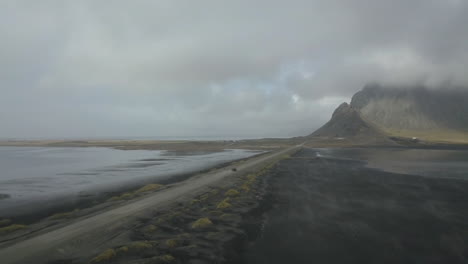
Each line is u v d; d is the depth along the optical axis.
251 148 136.38
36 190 29.34
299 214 18.61
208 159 72.44
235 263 11.30
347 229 15.62
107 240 12.90
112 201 22.53
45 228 14.88
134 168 50.59
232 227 15.76
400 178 35.38
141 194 24.64
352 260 11.73
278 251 12.53
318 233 14.93
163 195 23.53
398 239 14.11
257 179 34.44
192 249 12.49
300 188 28.45
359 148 132.88
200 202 21.38
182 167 52.03
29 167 53.88
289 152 94.50
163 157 81.00
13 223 17.86
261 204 21.47
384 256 12.11
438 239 14.17
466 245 13.37
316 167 48.97
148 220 16.36
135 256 11.36
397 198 23.69
